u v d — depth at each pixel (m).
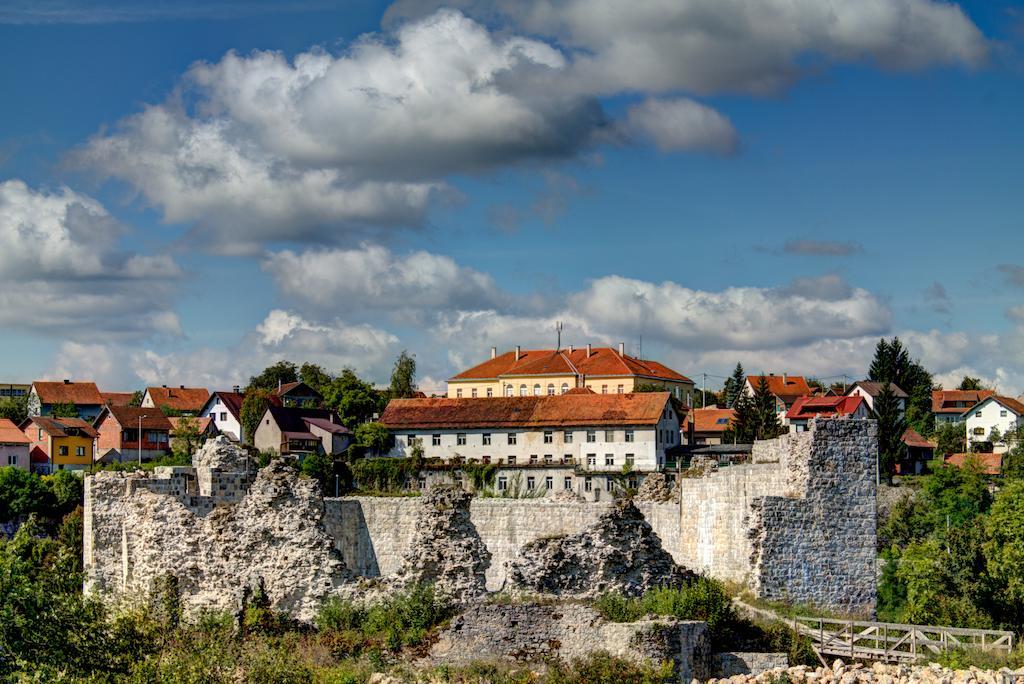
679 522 79.00
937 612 85.06
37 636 54.06
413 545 67.00
